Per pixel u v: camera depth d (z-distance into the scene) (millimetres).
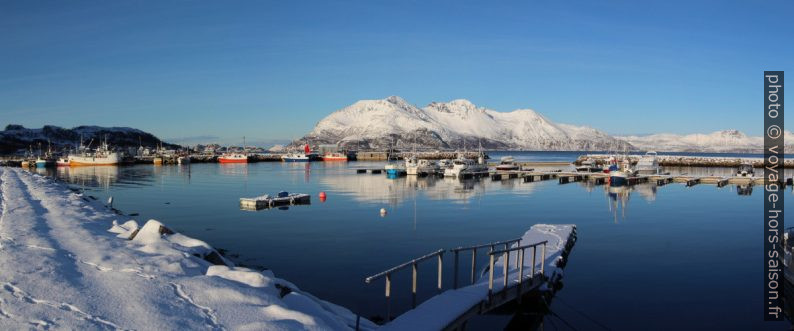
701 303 19891
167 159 150375
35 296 11422
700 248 29094
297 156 171500
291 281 22250
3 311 10383
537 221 39062
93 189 66938
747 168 94438
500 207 47562
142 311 11008
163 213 43125
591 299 20375
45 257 14875
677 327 17719
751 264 25516
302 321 11297
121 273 13805
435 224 37375
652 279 22938
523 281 18078
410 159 104062
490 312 18969
